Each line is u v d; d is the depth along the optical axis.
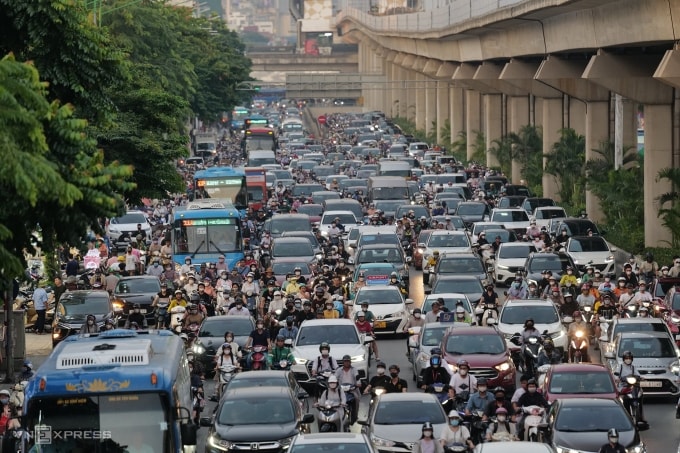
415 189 175.62
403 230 133.88
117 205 47.31
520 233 139.00
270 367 74.00
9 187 42.62
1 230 40.50
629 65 135.38
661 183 134.25
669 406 72.50
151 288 99.81
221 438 56.44
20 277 43.62
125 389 46.19
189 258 109.62
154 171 104.56
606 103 165.88
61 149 45.22
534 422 58.03
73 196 41.84
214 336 81.94
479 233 128.75
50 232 46.91
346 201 152.12
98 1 134.50
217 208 116.19
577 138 176.50
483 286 100.69
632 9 120.75
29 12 58.75
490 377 71.69
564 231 128.50
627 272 97.00
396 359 86.25
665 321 83.75
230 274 100.12
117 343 49.69
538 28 166.62
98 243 120.94
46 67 60.97
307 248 116.56
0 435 53.72
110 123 69.12
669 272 103.25
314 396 74.38
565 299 88.31
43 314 98.00
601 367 65.19
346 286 103.62
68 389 46.00
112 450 46.09
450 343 74.19
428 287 116.00
